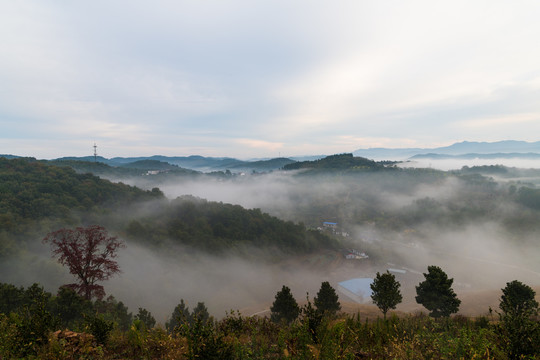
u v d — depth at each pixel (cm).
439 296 2875
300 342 651
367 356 621
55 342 601
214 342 567
